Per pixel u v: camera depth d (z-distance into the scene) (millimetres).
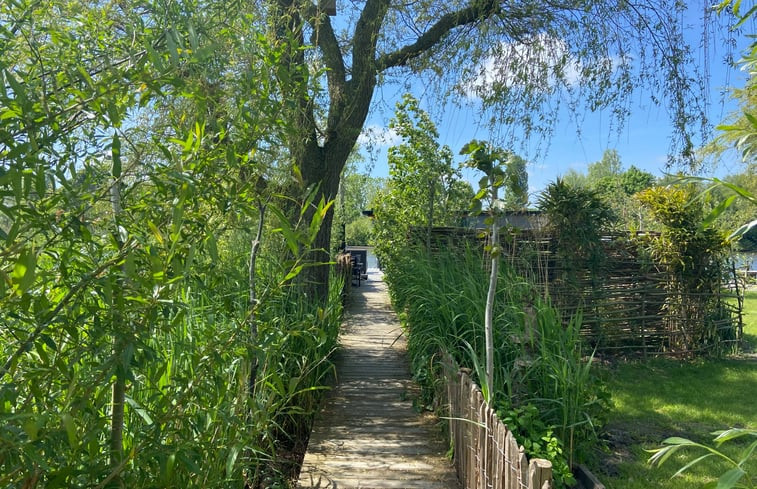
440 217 11500
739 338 9516
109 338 1723
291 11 4391
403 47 7207
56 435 1414
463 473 3834
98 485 1526
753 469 4637
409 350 6672
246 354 2312
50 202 1382
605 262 8531
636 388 7109
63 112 1375
